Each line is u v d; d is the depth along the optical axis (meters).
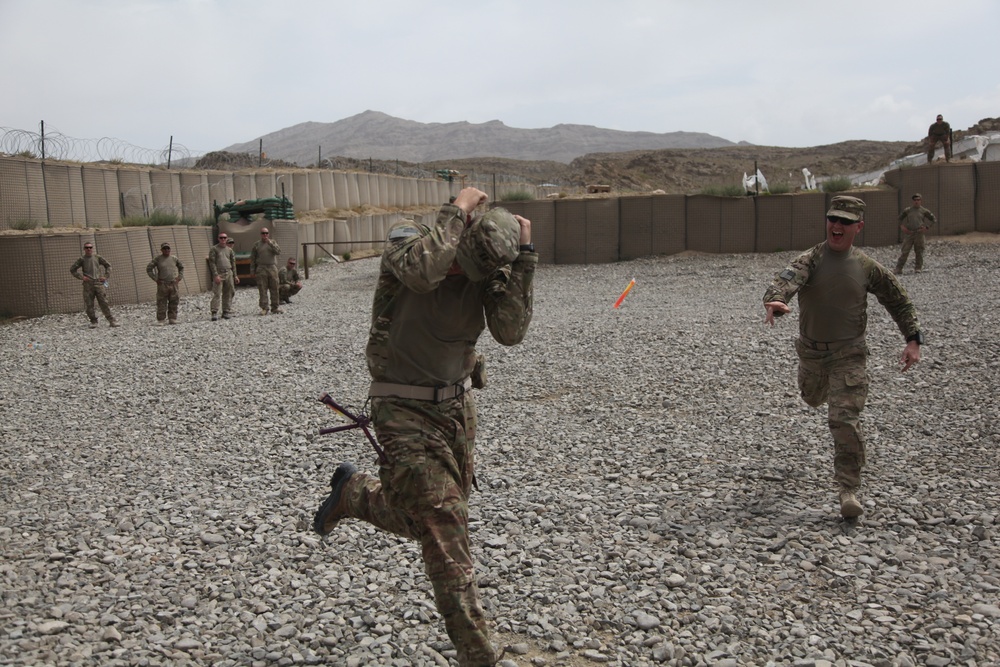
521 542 4.90
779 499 5.58
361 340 13.54
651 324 13.87
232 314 18.58
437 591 3.14
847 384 5.25
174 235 23.84
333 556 4.77
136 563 4.74
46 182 24.33
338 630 3.89
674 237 26.27
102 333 16.16
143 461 6.96
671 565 4.54
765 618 3.93
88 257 17.11
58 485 6.32
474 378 3.65
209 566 4.67
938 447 6.60
